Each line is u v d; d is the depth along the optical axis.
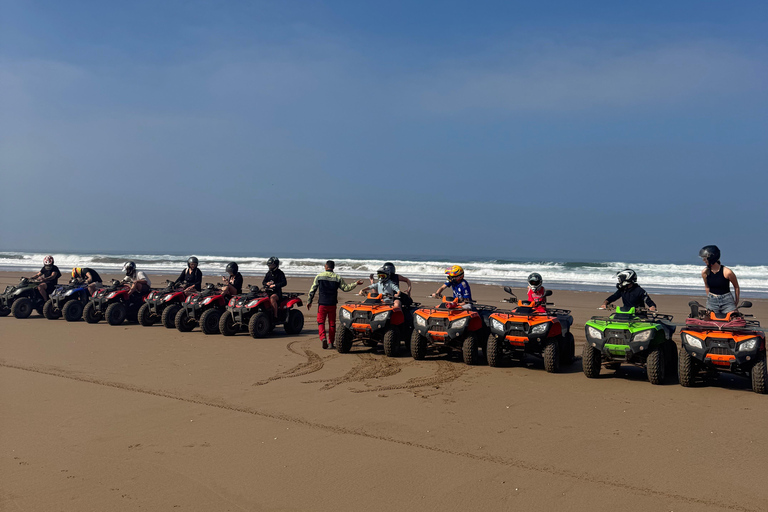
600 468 5.20
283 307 13.24
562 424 6.50
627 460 5.39
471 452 5.60
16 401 7.32
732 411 7.03
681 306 20.06
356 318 10.57
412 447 5.74
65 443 5.82
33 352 10.77
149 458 5.43
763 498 4.58
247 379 8.65
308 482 4.91
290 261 49.56
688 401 7.50
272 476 5.03
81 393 7.72
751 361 7.93
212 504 4.51
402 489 4.77
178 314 13.48
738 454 5.55
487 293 24.31
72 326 14.39
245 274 38.66
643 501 4.53
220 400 7.43
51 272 16.83
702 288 29.20
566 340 9.75
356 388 8.14
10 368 9.30
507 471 5.13
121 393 7.73
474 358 9.77
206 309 13.44
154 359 10.16
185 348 11.30
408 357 10.53
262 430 6.24
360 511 4.40
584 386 8.34
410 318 11.05
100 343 11.83
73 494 4.67
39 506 4.45
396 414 6.86
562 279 35.09
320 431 6.21
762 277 37.50
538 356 10.78
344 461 5.36
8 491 4.72
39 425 6.38
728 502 4.51
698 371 8.38
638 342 8.38
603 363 9.16
